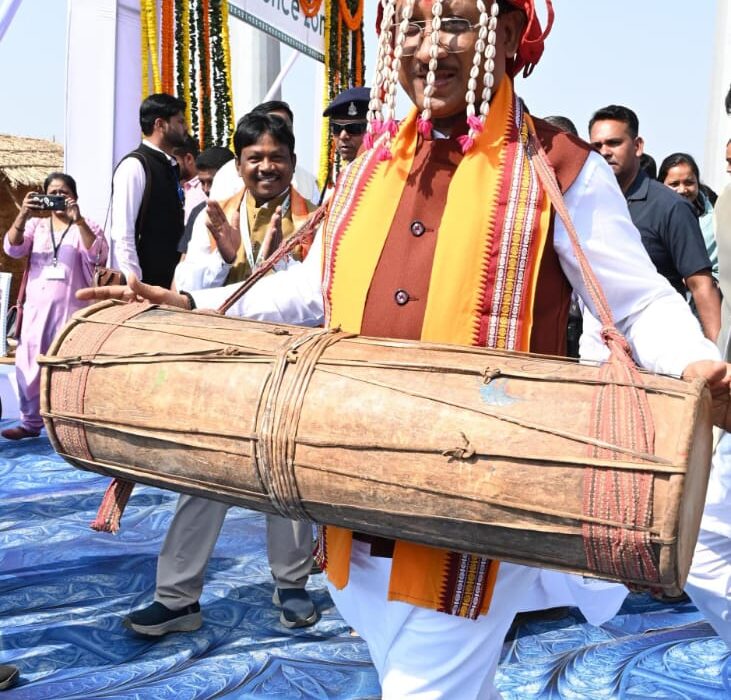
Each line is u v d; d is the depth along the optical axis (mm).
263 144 3037
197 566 3047
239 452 1498
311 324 2436
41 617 3170
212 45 6832
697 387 1316
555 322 1624
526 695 2691
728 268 2588
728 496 2330
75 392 1679
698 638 3111
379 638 1719
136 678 2732
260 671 2791
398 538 1476
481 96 1595
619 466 1262
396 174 1668
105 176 5609
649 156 5406
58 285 5664
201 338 1615
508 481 1320
